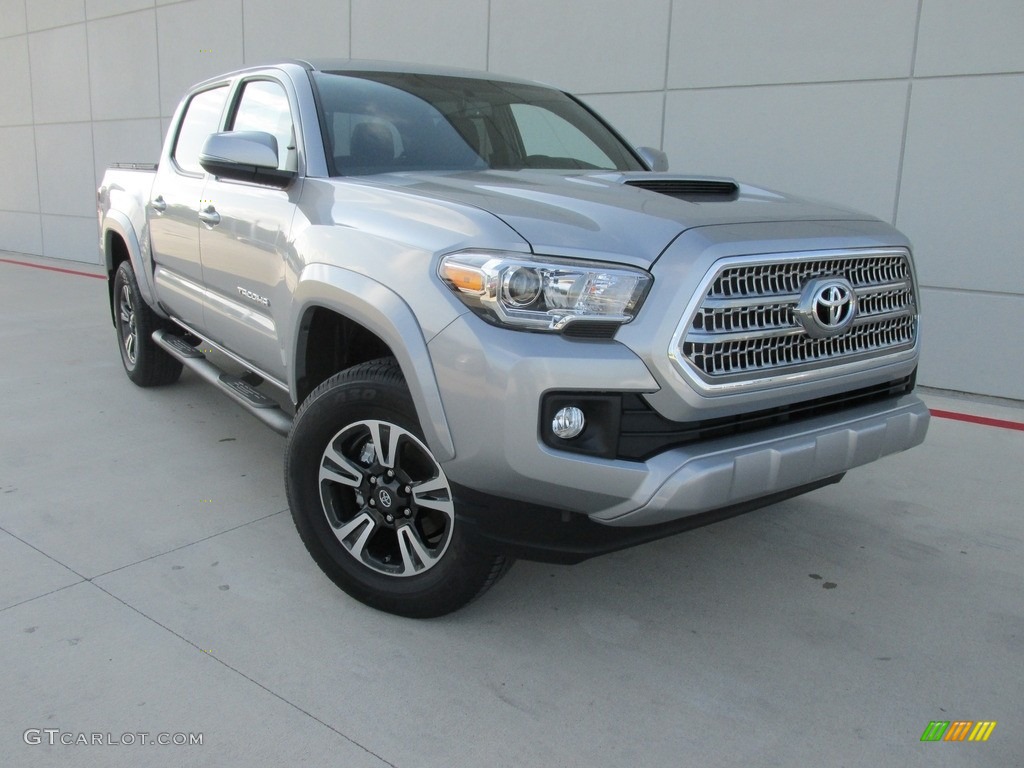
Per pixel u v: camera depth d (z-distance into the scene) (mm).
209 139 3137
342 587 2840
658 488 2195
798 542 3459
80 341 6805
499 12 7398
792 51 5938
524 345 2184
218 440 4438
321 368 3049
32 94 12781
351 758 2143
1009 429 4949
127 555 3156
